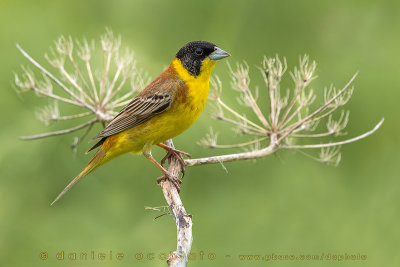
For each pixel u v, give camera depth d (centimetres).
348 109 1261
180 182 943
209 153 1207
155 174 1241
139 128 977
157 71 1220
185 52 981
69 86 1194
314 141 1252
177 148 1198
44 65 1233
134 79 1084
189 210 1220
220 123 1182
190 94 973
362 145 1266
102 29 1302
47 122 1027
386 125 1255
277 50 1316
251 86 1266
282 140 932
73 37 1276
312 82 1245
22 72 1230
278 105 936
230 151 1209
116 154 1006
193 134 1180
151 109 968
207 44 973
